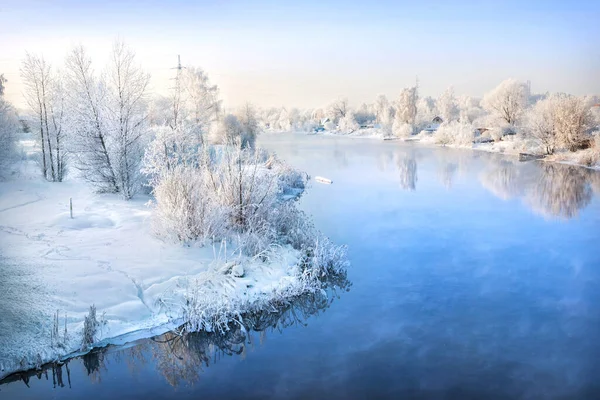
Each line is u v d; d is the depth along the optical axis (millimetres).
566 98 44875
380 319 11938
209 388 9055
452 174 37031
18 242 14562
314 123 126375
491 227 20562
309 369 9719
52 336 9562
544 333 11070
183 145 24703
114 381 9203
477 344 10609
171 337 10492
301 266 14867
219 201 16484
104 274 12289
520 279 14469
